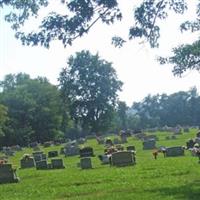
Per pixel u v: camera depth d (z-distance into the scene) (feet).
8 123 398.01
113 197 65.62
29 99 418.10
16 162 187.21
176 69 102.22
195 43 100.12
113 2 46.39
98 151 202.80
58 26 47.47
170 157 134.92
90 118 406.21
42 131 420.77
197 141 174.81
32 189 83.46
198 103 569.23
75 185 83.41
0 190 87.04
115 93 409.28
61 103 436.35
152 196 63.05
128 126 541.75
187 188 67.77
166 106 585.22
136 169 100.48
